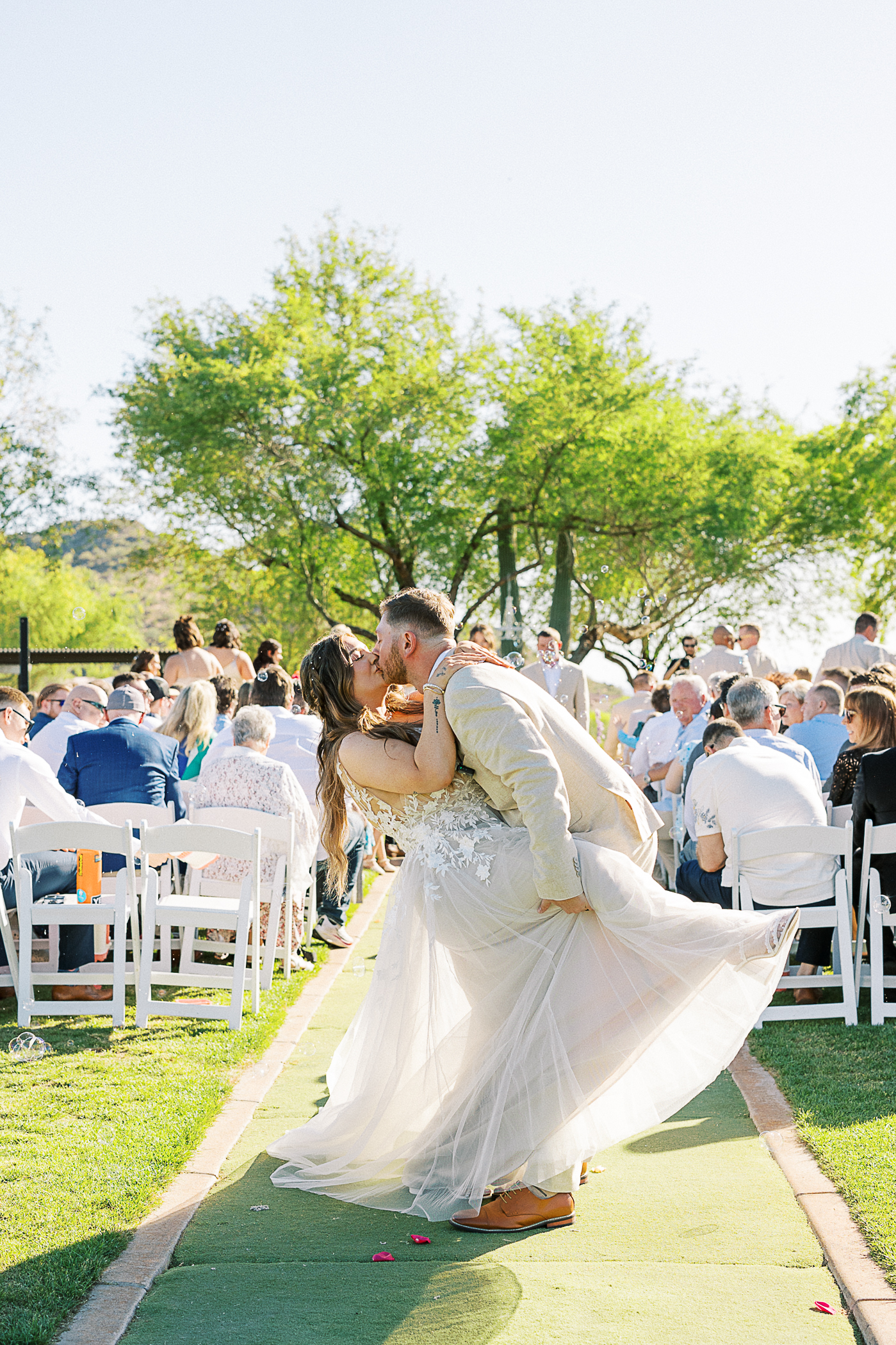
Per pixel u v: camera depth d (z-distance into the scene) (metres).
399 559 28.78
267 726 6.28
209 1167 3.63
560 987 3.24
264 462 26.55
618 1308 2.70
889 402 30.86
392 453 27.67
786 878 5.28
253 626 30.14
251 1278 2.90
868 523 30.31
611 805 3.42
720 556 28.16
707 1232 3.11
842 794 5.91
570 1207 3.20
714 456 29.17
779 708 6.33
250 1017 5.43
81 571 41.16
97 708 7.23
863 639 10.55
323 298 29.03
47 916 5.26
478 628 10.24
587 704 9.79
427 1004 3.45
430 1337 2.58
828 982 5.17
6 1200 3.29
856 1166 3.43
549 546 30.84
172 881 6.82
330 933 7.15
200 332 27.83
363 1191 3.42
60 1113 4.05
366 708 3.55
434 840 3.39
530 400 28.09
